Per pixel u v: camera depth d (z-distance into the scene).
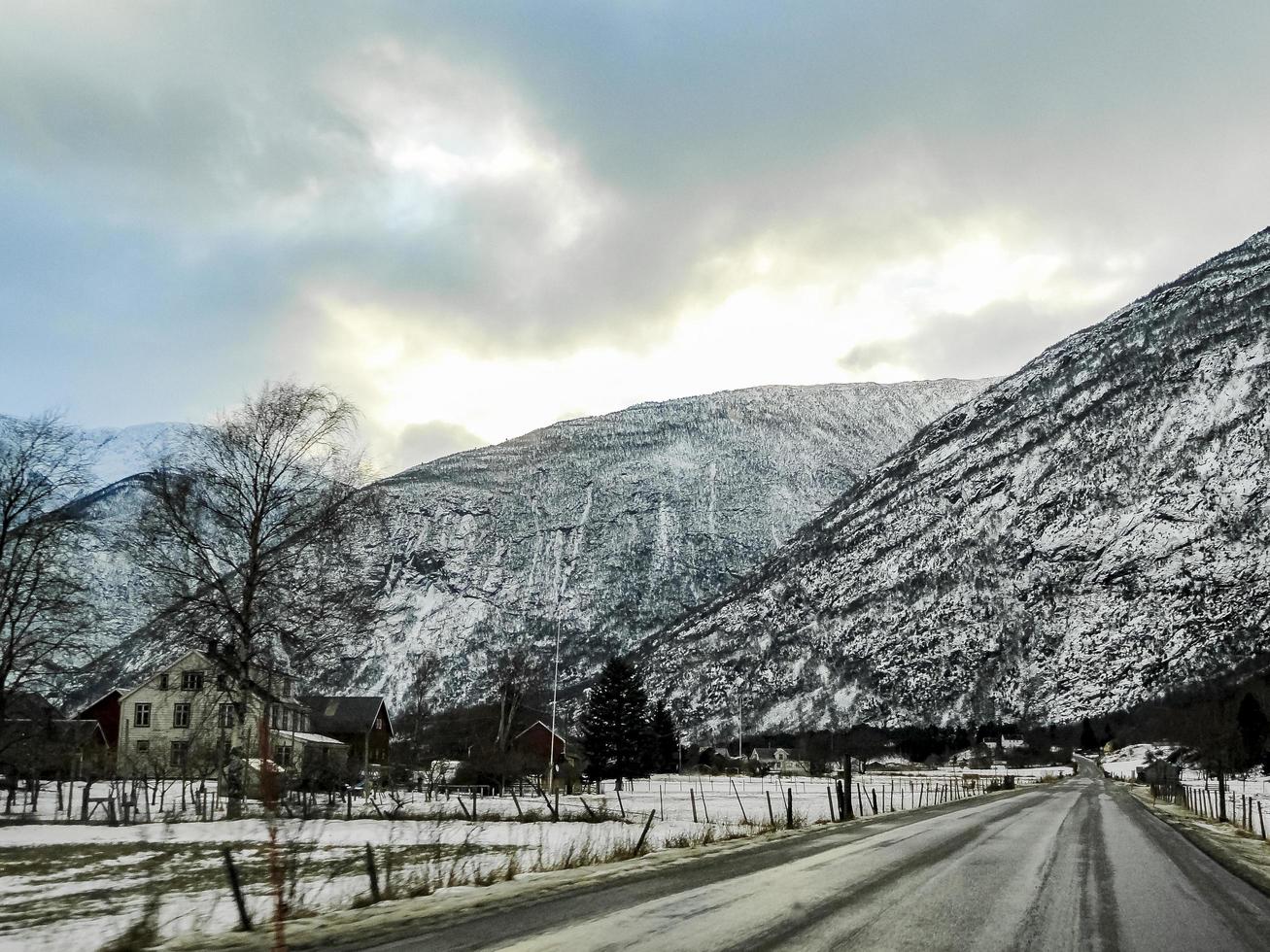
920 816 33.06
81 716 57.94
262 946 9.47
